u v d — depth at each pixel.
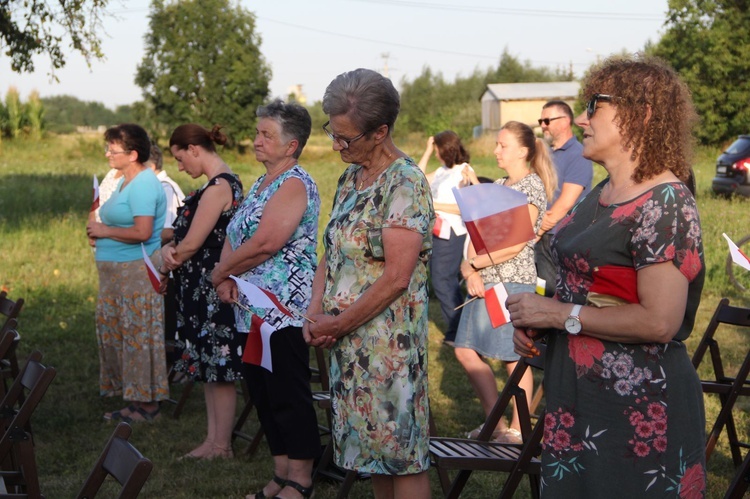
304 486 4.30
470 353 5.15
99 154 38.47
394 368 3.02
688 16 33.53
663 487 2.46
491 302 3.65
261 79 45.06
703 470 2.54
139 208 5.76
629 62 2.55
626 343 2.48
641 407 2.47
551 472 2.60
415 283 3.06
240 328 4.33
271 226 4.13
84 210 17.30
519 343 2.69
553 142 5.89
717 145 33.97
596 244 2.49
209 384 5.25
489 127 58.41
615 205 2.50
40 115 40.69
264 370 4.28
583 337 2.54
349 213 3.07
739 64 32.75
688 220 2.40
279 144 4.26
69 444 5.50
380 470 3.04
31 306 9.25
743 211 15.12
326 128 3.10
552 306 2.56
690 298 2.54
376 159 3.08
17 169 29.25
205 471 4.98
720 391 4.64
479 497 4.61
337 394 3.11
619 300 2.47
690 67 33.75
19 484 3.82
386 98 3.00
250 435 5.66
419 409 3.08
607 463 2.50
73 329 8.43
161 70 45.00
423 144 52.09
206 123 44.81
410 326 3.04
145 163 6.07
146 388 5.90
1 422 3.79
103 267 5.93
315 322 3.10
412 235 2.96
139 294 5.87
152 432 5.72
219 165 5.03
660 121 2.46
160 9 44.94
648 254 2.40
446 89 74.62
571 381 2.57
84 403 6.32
